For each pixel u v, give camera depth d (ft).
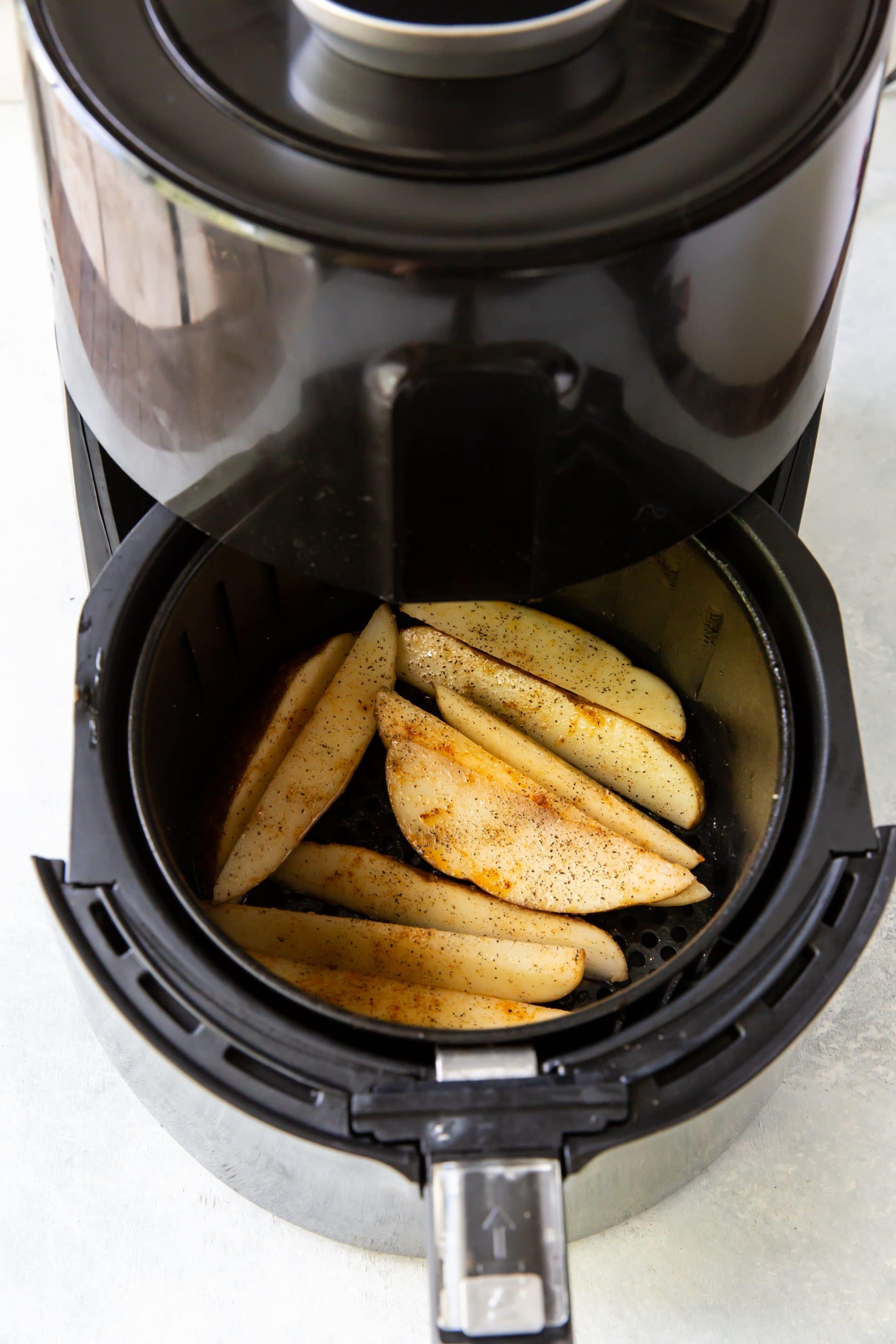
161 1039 2.28
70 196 2.26
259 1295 2.60
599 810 2.70
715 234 2.19
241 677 2.77
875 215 3.39
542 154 2.19
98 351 2.34
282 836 2.66
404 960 2.60
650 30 2.25
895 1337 2.57
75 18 2.25
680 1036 2.28
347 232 2.16
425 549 2.29
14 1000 2.74
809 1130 2.67
